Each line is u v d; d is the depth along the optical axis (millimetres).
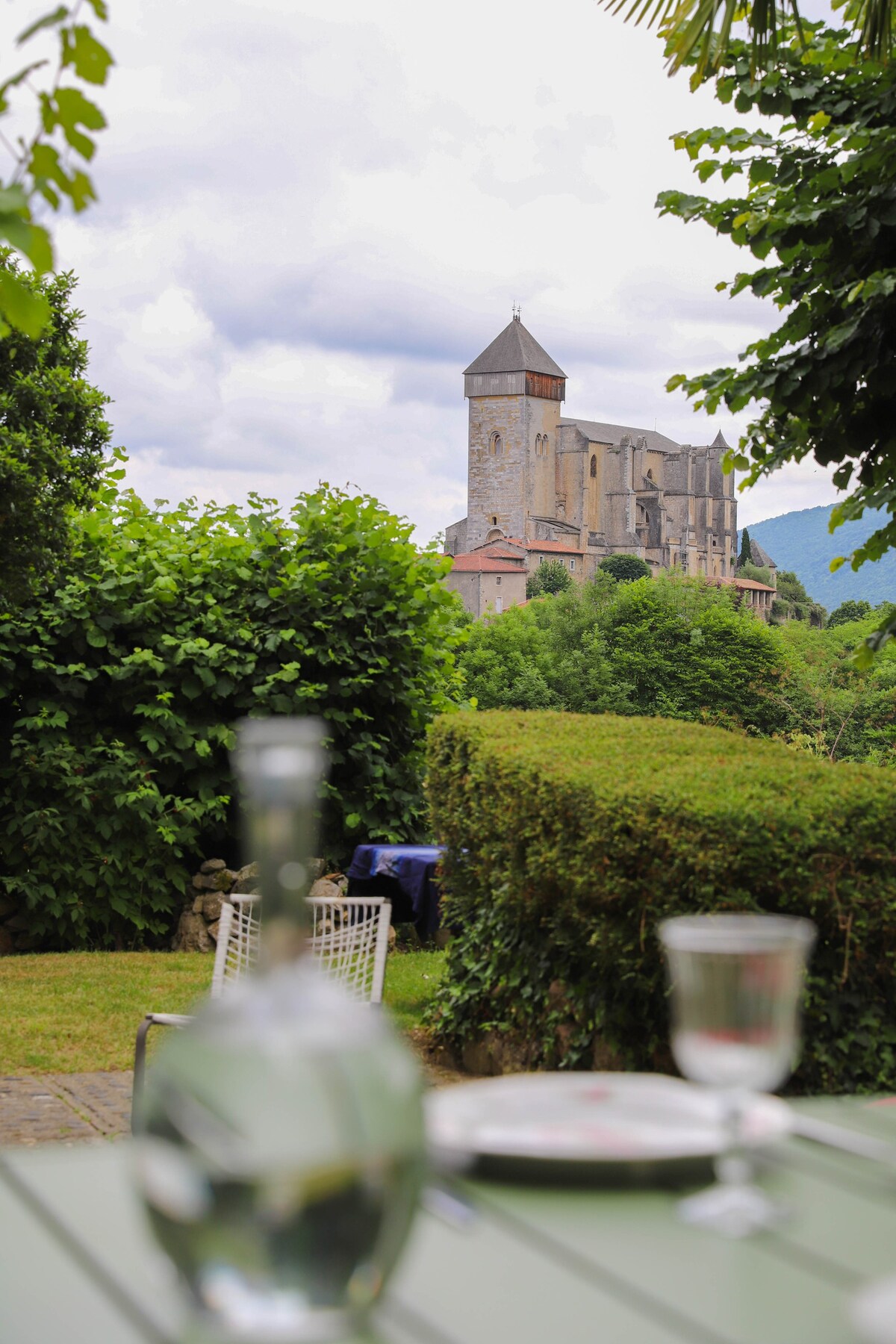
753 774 4191
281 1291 797
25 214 2732
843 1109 1604
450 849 5797
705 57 5262
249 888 9703
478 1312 939
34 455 8930
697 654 82125
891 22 5527
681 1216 1153
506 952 5238
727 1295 972
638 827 3986
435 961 8852
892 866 3934
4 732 9820
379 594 10719
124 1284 981
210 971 8312
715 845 3824
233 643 10211
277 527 10805
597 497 151375
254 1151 789
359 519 10953
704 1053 1088
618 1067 4453
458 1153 1250
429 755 5953
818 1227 1136
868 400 6055
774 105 5801
